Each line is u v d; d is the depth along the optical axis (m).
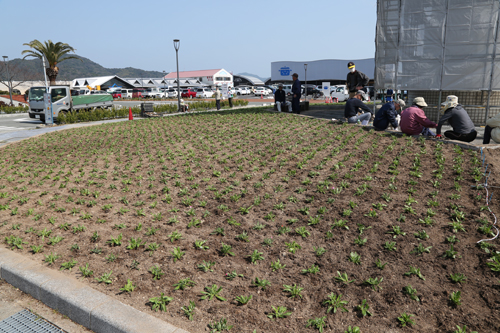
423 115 8.13
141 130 14.00
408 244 4.11
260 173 7.01
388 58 12.48
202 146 9.73
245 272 3.90
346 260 3.96
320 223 4.79
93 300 3.44
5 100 43.75
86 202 6.18
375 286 3.49
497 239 3.99
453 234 4.20
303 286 3.60
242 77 95.44
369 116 11.32
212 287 3.58
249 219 5.09
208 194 6.15
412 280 3.55
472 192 5.16
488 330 2.90
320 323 3.05
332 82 65.06
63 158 9.66
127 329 3.02
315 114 15.77
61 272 4.03
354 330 2.93
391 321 3.07
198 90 55.41
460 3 11.00
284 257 4.12
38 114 21.17
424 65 11.81
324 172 6.68
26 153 10.91
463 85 11.35
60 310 3.59
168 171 7.64
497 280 3.42
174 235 4.68
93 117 21.39
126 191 6.60
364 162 6.97
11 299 3.85
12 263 4.20
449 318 3.06
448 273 3.60
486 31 10.82
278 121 13.53
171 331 2.98
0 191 7.06
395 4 12.08
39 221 5.52
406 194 5.39
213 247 4.43
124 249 4.49
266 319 3.18
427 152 7.13
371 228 4.50
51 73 38.44
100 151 10.27
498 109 11.64
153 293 3.59
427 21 11.56
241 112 18.39
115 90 61.66
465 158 6.51
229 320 3.18
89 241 4.76
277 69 61.38
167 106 25.66
